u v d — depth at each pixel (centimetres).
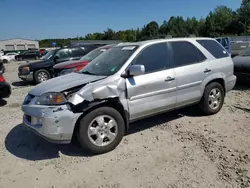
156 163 331
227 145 369
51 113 330
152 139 406
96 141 356
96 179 302
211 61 488
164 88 414
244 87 774
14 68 2228
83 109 338
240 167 308
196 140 393
